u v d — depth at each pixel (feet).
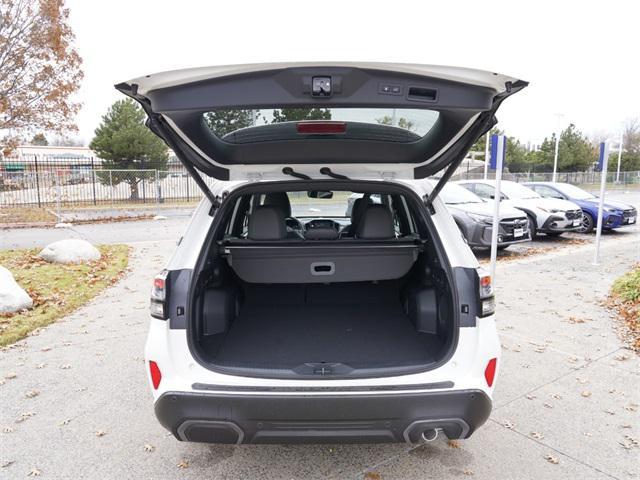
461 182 40.06
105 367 12.86
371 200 11.75
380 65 5.62
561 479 8.11
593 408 10.62
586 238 37.86
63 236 38.29
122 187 61.82
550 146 130.00
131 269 25.52
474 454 8.83
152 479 8.11
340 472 8.28
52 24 45.27
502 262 28.02
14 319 16.42
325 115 7.42
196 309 7.70
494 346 7.37
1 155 51.03
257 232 9.63
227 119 7.32
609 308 18.47
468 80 5.91
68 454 8.84
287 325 10.18
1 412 10.40
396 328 9.94
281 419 6.81
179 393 6.87
